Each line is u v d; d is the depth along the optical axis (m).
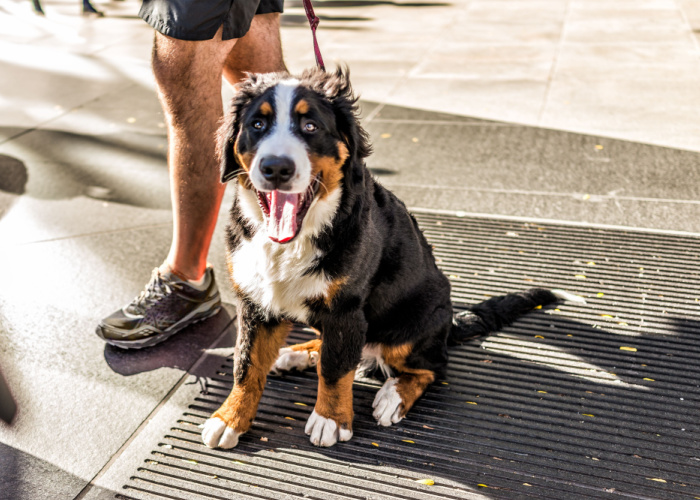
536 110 5.36
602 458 2.13
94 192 4.21
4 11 9.95
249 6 2.56
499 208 3.83
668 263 3.24
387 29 8.58
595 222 3.63
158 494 2.02
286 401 2.44
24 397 2.45
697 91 5.57
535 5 9.71
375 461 2.15
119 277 3.27
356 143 2.11
